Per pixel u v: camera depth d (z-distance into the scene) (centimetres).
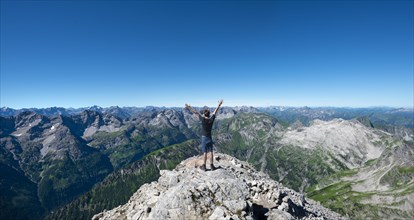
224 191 2125
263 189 2386
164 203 2008
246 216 1898
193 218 1878
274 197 2320
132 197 2841
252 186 2419
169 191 2261
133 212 2352
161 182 2778
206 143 2603
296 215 2428
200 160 3198
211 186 2130
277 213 2111
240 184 2261
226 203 1980
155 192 2534
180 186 2169
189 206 1945
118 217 2450
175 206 1961
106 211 2739
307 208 3048
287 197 2420
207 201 1981
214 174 2517
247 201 2034
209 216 1878
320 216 3006
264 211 2123
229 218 1788
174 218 1894
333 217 3562
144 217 2095
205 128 2573
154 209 2019
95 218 2653
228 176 2552
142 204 2436
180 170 2936
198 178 2414
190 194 2017
